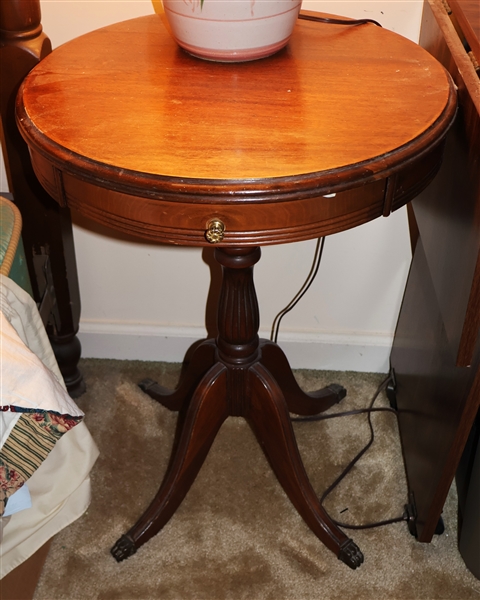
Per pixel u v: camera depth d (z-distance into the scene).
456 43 0.92
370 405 1.40
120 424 1.34
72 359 1.34
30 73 0.87
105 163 0.69
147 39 0.97
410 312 1.28
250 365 1.08
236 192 0.66
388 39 0.97
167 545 1.13
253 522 1.16
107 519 1.16
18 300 0.84
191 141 0.72
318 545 1.13
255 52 0.88
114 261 1.36
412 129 0.75
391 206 0.76
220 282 1.37
